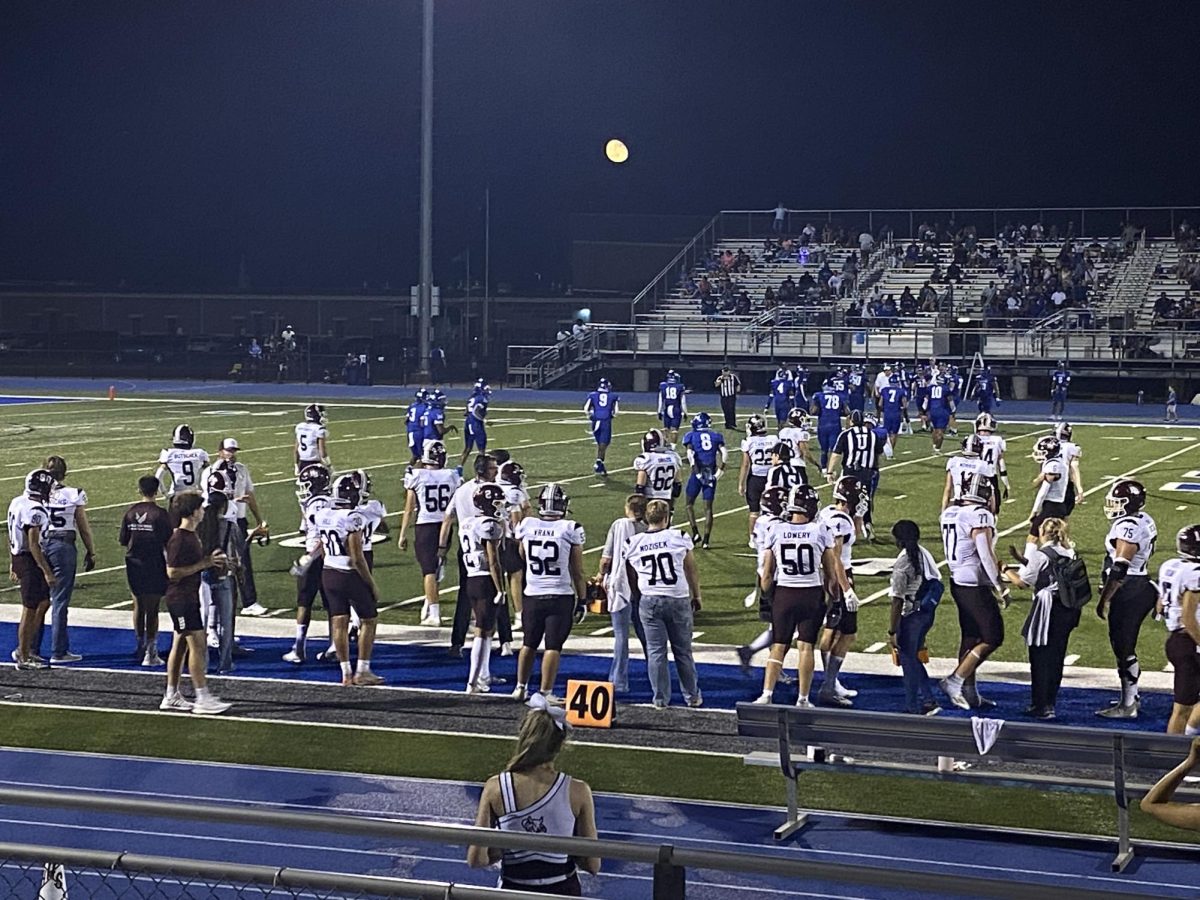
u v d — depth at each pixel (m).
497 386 53.41
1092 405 45.22
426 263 51.88
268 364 56.03
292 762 10.33
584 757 10.50
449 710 11.74
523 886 5.42
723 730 11.23
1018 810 9.47
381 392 49.28
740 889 8.11
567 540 11.56
